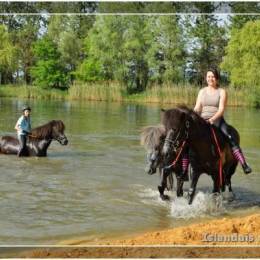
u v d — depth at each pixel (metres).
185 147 8.95
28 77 57.03
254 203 9.66
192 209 8.95
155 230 7.86
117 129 23.09
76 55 57.09
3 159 14.27
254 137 20.83
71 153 15.66
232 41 44.81
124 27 51.56
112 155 15.39
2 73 56.22
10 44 56.66
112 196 10.05
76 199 9.77
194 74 53.75
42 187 10.77
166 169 9.16
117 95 46.94
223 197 10.11
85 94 47.50
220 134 9.26
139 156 15.27
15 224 8.06
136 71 52.38
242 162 9.20
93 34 52.69
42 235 7.53
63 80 54.88
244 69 43.22
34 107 36.06
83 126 24.09
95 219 8.43
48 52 55.03
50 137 14.87
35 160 14.23
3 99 46.38
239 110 38.22
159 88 44.75
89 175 12.16
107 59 51.75
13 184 11.01
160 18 50.59
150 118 29.38
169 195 10.09
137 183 11.29
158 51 52.06
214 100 9.20
